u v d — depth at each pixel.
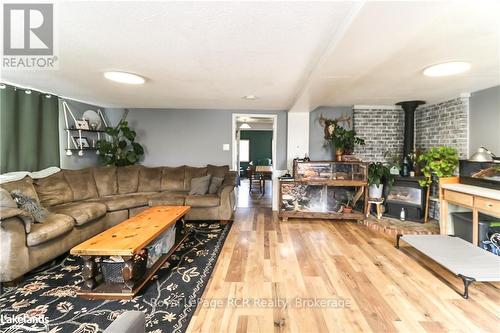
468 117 3.72
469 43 2.00
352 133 4.50
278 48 2.11
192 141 5.27
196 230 3.82
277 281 2.34
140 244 2.12
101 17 1.64
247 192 7.36
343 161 4.38
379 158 4.91
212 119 5.25
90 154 4.86
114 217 3.80
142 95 3.96
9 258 2.21
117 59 2.39
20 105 3.40
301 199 4.51
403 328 1.73
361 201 4.48
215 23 1.71
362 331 1.71
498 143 3.25
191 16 1.62
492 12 1.53
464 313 1.90
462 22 1.66
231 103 4.59
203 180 4.51
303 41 1.98
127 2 1.47
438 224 3.91
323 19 1.64
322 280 2.37
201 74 2.84
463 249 2.57
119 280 2.18
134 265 2.16
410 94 3.81
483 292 2.18
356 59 2.11
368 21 1.48
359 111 4.91
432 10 1.36
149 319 1.82
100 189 4.25
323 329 1.72
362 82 3.14
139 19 1.67
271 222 4.27
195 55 2.28
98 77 2.98
